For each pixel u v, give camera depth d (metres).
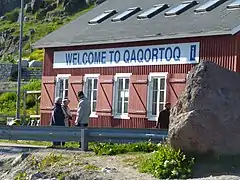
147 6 37.94
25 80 65.81
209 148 18.05
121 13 38.81
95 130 23.27
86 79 36.91
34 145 26.67
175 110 18.64
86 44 36.75
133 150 21.80
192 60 31.38
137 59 34.09
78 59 37.59
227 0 33.62
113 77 35.28
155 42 33.25
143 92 33.53
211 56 30.64
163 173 17.77
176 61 32.12
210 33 30.38
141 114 33.50
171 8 35.88
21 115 45.09
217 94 18.31
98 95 36.09
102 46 36.16
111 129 23.12
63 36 39.31
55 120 27.75
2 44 96.94
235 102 18.38
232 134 18.06
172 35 31.97
